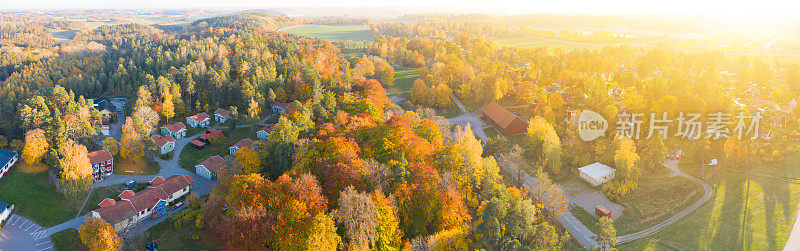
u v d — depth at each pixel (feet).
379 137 338.13
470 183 316.40
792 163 422.82
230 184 309.83
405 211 263.49
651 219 334.65
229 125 474.08
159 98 508.12
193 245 274.16
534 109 542.57
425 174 278.67
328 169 279.90
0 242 281.13
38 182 352.90
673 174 403.75
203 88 558.97
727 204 354.13
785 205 347.15
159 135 467.52
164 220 305.32
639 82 643.86
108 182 364.38
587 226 325.83
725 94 590.96
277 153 331.77
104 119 488.02
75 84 599.57
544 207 324.39
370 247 237.04
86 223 257.55
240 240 234.38
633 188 375.66
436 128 396.16
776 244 299.17
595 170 398.42
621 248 298.97
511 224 256.52
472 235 268.82
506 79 609.01
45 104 433.89
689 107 503.61
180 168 401.29
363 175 274.57
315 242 221.46
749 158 427.33
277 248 231.50
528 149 467.11
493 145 433.48
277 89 556.51
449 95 606.96
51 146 391.04
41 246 280.10
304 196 247.29
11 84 632.38
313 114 431.43
